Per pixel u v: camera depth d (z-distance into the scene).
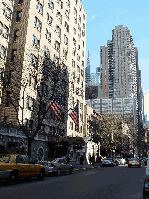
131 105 131.75
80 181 15.52
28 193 10.16
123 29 185.25
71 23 52.25
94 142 57.34
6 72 25.69
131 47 184.50
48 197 9.27
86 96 141.75
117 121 59.62
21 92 30.20
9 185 12.91
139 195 10.41
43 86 35.25
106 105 134.88
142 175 21.53
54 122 39.56
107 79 180.25
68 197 9.35
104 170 29.00
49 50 41.09
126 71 176.00
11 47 33.47
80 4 60.34
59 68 30.17
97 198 9.31
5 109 30.14
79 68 56.12
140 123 181.62
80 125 53.22
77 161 48.41
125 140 75.06
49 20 42.12
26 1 35.94
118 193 10.80
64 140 39.28
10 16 33.16
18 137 28.89
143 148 130.50
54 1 44.81
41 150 35.19
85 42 61.66
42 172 16.59
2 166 12.68
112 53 182.88
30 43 34.66
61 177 18.89
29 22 35.03
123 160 54.72
